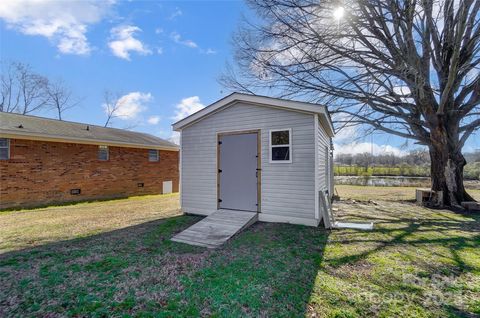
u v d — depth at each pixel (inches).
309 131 241.0
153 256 162.6
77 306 104.1
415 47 359.3
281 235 209.0
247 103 273.3
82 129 501.0
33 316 97.7
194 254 166.2
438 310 101.7
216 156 290.0
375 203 398.0
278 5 374.3
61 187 417.1
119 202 434.0
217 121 291.6
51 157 404.2
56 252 170.4
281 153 253.8
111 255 164.4
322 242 190.2
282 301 107.6
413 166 904.9
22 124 399.9
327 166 358.9
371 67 383.6
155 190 589.6
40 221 273.0
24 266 146.3
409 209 340.8
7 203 354.9
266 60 427.5
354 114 434.6
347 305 104.7
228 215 258.5
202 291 116.2
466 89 370.0
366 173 982.4
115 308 102.5
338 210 333.1
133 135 610.2
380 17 345.1
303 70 415.2
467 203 337.1
